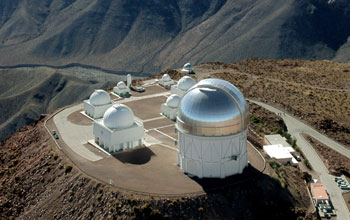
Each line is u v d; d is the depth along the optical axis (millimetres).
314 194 74375
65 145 88938
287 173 79188
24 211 74688
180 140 74812
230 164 73062
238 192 69688
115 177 74250
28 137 98125
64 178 76562
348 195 76625
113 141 84125
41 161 84062
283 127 107188
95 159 81938
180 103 73188
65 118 106750
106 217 66688
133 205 66562
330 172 84562
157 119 105250
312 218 68375
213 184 71125
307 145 97188
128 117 85938
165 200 66812
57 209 71500
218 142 70750
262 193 70688
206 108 69312
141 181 72625
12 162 89875
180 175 74438
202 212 66312
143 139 89188
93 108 106250
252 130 100250
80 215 68938
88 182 73062
